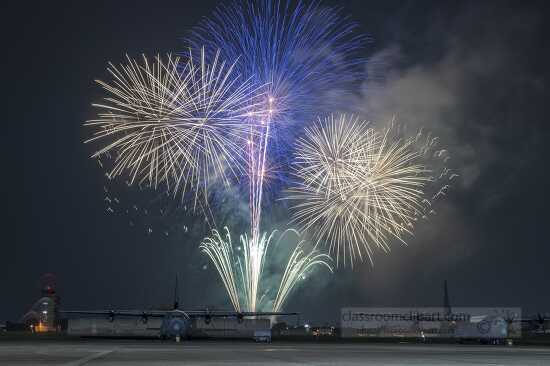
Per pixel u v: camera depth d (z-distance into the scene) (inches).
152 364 1237.1
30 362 1295.5
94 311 3654.0
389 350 2137.1
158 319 3826.3
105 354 1678.2
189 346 2405.3
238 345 2620.6
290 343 3129.9
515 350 2250.2
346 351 2010.3
